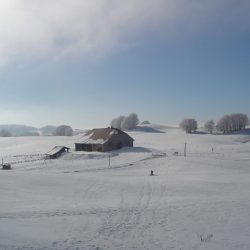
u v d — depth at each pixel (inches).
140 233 871.7
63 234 827.4
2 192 1405.0
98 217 1020.5
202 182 1834.4
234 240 826.2
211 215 1064.2
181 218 1027.9
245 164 2667.3
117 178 1996.8
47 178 1820.9
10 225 882.8
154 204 1221.1
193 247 767.1
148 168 2610.7
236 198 1352.1
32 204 1186.6
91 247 732.7
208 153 3533.5
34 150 4881.9
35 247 698.8
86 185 1653.5
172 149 4188.0
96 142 3786.9
